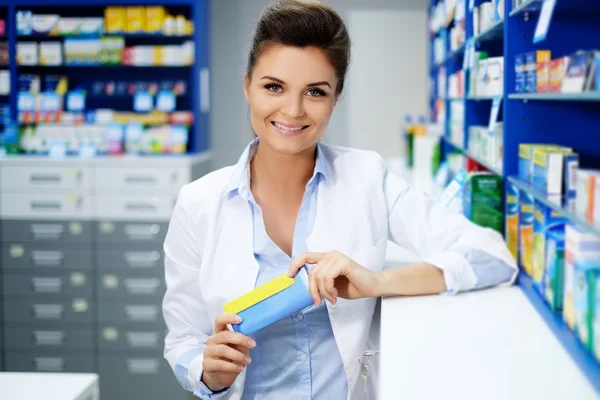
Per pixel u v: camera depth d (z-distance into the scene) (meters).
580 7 1.85
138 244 4.79
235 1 6.73
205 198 1.76
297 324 1.69
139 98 5.28
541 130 2.20
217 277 1.73
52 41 5.46
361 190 1.81
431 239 1.87
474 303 1.73
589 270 1.35
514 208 2.13
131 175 4.77
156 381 4.81
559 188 1.77
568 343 1.41
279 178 1.78
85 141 5.26
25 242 4.84
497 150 2.43
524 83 2.10
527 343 1.45
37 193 4.81
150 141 5.25
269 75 1.57
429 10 6.09
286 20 1.54
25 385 1.71
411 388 1.22
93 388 1.76
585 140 2.18
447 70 4.48
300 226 1.78
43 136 5.29
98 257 4.81
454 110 4.10
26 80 5.37
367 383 1.76
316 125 1.62
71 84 5.57
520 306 1.71
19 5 5.25
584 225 1.35
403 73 6.99
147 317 4.80
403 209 1.88
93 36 5.22
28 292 4.86
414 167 5.05
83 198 4.79
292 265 1.59
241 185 1.72
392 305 1.70
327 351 1.72
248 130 6.80
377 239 1.83
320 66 1.56
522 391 1.21
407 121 6.36
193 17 5.20
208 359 1.59
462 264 1.79
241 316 1.55
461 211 2.43
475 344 1.44
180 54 5.22
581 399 1.18
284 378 1.71
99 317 4.83
